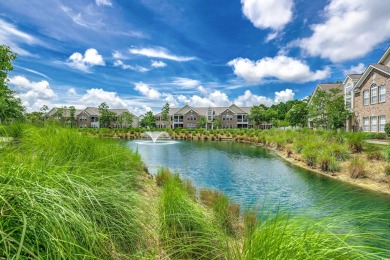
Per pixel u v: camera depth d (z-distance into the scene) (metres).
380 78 19.73
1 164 1.79
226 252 2.03
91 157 4.04
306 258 1.47
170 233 2.64
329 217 1.95
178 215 2.85
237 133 34.78
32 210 1.37
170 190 3.54
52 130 4.86
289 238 1.65
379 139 17.58
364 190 7.29
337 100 24.19
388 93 18.67
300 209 2.34
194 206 3.39
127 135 37.72
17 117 6.36
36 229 1.37
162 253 2.32
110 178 3.06
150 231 2.61
